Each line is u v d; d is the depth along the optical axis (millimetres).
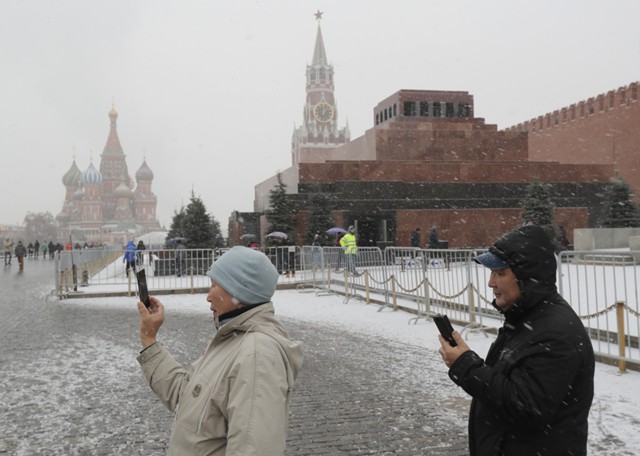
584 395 2354
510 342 2475
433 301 12727
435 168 34656
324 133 119938
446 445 5074
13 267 36812
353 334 10625
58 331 11406
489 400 2334
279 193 30688
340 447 5059
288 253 20703
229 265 2330
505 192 34469
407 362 8305
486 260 2523
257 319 2309
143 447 5133
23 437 5410
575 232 26734
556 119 52688
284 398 2105
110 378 7602
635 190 42500
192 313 13891
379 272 15188
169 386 2592
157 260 21297
